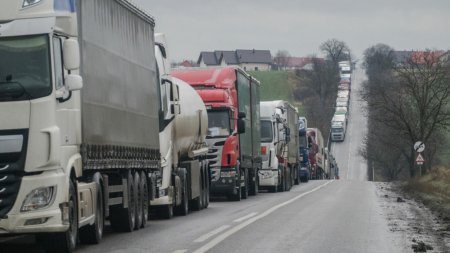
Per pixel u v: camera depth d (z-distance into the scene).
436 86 100.94
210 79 47.28
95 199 21.45
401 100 102.50
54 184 18.30
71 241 19.33
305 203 42.91
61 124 18.91
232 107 47.16
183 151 36.00
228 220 30.23
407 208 39.31
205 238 22.75
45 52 18.59
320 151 118.50
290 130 71.38
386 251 19.84
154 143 29.59
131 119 25.98
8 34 18.61
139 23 27.89
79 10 20.80
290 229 25.88
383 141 128.75
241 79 49.75
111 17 24.02
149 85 29.16
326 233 24.52
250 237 23.08
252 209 37.41
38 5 18.83
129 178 25.77
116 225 25.41
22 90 18.28
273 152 61.09
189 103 37.59
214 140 46.44
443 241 22.42
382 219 30.92
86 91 20.92
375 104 103.62
